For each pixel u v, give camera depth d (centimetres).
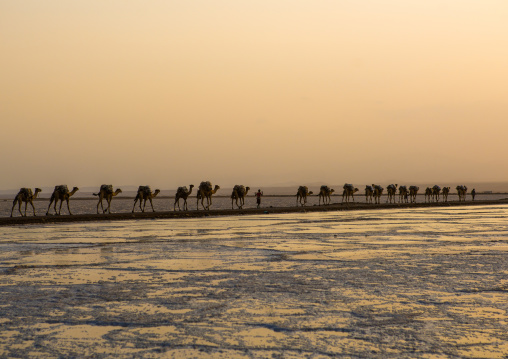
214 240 2477
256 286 1315
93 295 1217
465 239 2473
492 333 899
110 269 1602
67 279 1430
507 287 1285
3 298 1190
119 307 1098
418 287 1288
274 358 782
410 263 1691
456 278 1412
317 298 1171
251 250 2073
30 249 2139
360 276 1451
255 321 982
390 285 1316
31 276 1481
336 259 1795
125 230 3114
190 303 1130
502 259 1777
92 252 2028
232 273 1516
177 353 805
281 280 1397
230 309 1075
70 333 912
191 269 1595
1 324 972
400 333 902
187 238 2583
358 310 1059
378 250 2050
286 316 1016
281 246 2206
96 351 816
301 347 830
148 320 995
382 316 1012
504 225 3425
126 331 923
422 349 817
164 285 1337
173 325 960
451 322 970
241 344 848
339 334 899
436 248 2108
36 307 1102
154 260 1797
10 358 785
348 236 2656
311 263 1706
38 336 896
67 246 2244
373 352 805
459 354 795
